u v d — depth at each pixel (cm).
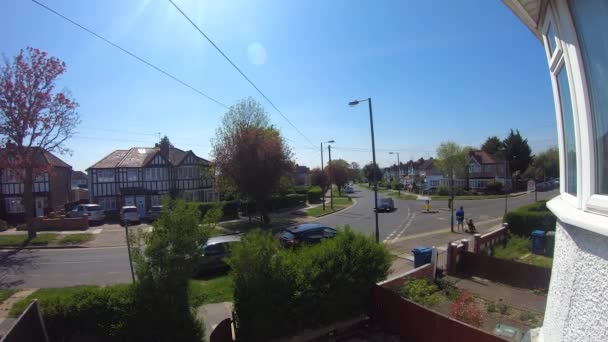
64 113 2497
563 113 300
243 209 3856
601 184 218
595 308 206
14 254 2022
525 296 1002
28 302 1065
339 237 930
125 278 1470
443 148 6131
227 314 980
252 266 765
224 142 2997
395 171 13450
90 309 687
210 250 1484
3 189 3753
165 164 4325
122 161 4303
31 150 2895
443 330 701
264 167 2947
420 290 988
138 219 3303
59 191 4253
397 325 812
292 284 793
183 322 698
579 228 232
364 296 888
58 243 2281
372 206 4559
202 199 4534
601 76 212
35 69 2372
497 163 6919
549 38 316
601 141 218
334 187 9981
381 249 934
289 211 4134
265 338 751
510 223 1855
